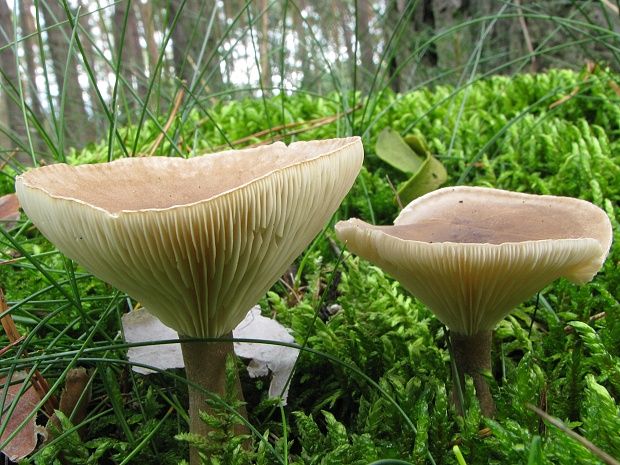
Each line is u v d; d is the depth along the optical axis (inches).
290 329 6.6
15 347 5.6
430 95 12.9
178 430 5.4
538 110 11.3
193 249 4.2
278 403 5.3
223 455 4.5
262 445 4.6
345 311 6.7
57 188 4.7
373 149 10.7
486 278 4.6
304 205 4.5
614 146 9.6
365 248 4.9
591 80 9.9
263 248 4.5
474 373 5.2
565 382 5.4
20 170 9.0
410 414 5.0
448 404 5.5
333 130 11.1
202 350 4.9
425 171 8.9
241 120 12.7
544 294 7.2
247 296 5.1
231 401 4.7
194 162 5.8
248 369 5.8
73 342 6.2
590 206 5.4
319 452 4.8
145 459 5.1
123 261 4.2
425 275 4.8
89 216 3.8
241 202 4.0
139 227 3.9
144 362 5.8
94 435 5.6
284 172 4.1
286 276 8.3
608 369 4.8
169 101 11.0
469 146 10.2
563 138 9.9
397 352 6.2
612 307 5.9
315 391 6.0
